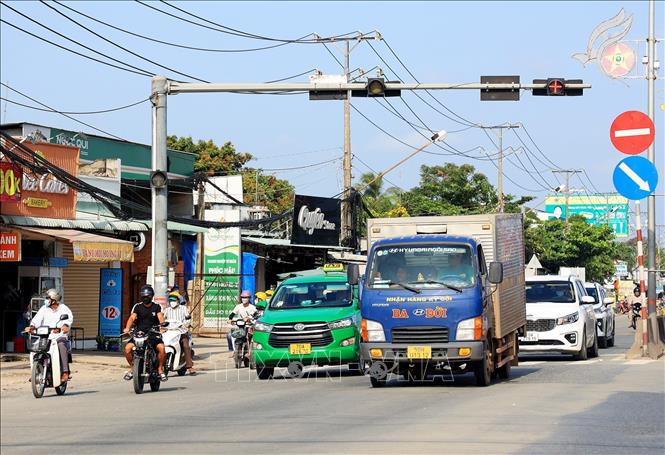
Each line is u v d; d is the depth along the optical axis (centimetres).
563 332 4853
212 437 2294
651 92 4772
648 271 4931
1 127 6000
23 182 5166
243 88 4562
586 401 2903
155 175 4650
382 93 4450
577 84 4441
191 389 3700
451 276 3434
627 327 10488
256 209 9588
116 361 4984
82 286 5931
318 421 2545
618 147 4562
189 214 7862
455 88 4431
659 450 2022
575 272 13012
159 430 2453
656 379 3644
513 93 4466
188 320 4534
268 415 2716
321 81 4450
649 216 4947
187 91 4638
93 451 2134
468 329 3375
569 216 17562
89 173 6338
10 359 4959
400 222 3722
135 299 6669
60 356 3562
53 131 6188
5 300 5356
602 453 1988
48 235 4809
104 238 5172
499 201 11300
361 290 3519
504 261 3834
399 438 2203
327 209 8625
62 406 3161
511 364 4094
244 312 4934
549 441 2139
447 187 12769
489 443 2114
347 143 7694
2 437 2411
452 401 2973
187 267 7575
